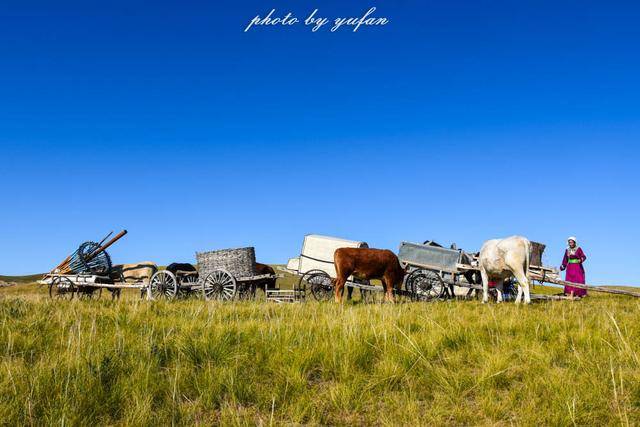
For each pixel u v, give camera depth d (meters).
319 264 18.55
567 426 5.21
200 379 6.40
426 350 7.50
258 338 8.07
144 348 7.25
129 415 5.30
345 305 13.97
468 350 7.69
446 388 6.20
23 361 6.77
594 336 8.09
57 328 8.65
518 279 14.42
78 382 5.88
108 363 6.59
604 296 17.84
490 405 5.68
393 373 6.61
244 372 6.64
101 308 10.98
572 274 17.84
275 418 5.51
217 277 17.39
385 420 5.37
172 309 11.60
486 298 15.09
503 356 7.17
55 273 19.67
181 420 5.29
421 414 5.64
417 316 10.26
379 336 8.00
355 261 15.98
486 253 14.95
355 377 6.49
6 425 5.00
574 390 5.81
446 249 17.55
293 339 7.89
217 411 5.73
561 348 7.72
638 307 11.49
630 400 5.77
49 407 5.36
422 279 17.03
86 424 5.15
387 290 16.36
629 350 7.16
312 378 6.83
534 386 6.18
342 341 7.64
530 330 8.82
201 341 7.66
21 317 9.65
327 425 5.46
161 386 6.12
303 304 12.99
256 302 14.39
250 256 17.95
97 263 19.77
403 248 18.17
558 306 12.77
